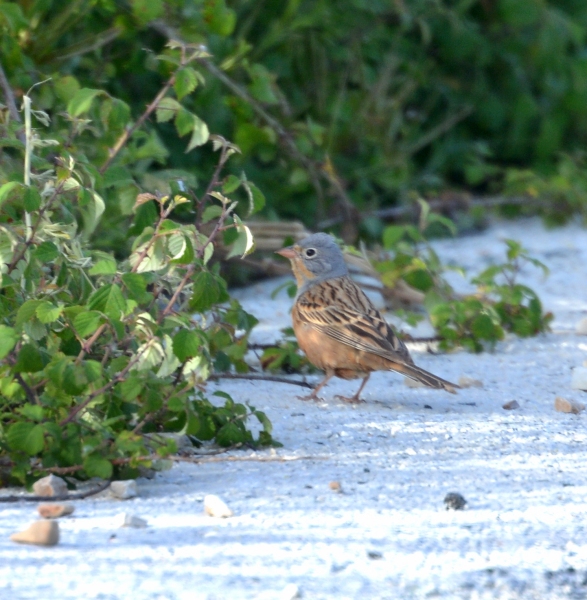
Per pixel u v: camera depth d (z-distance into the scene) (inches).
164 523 287.4
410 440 379.9
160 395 326.0
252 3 718.5
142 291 322.0
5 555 260.8
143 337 328.5
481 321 531.2
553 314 602.9
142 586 244.4
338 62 781.9
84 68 622.5
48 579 246.8
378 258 645.9
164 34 573.3
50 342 341.7
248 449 363.6
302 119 748.0
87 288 354.9
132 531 280.2
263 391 458.0
